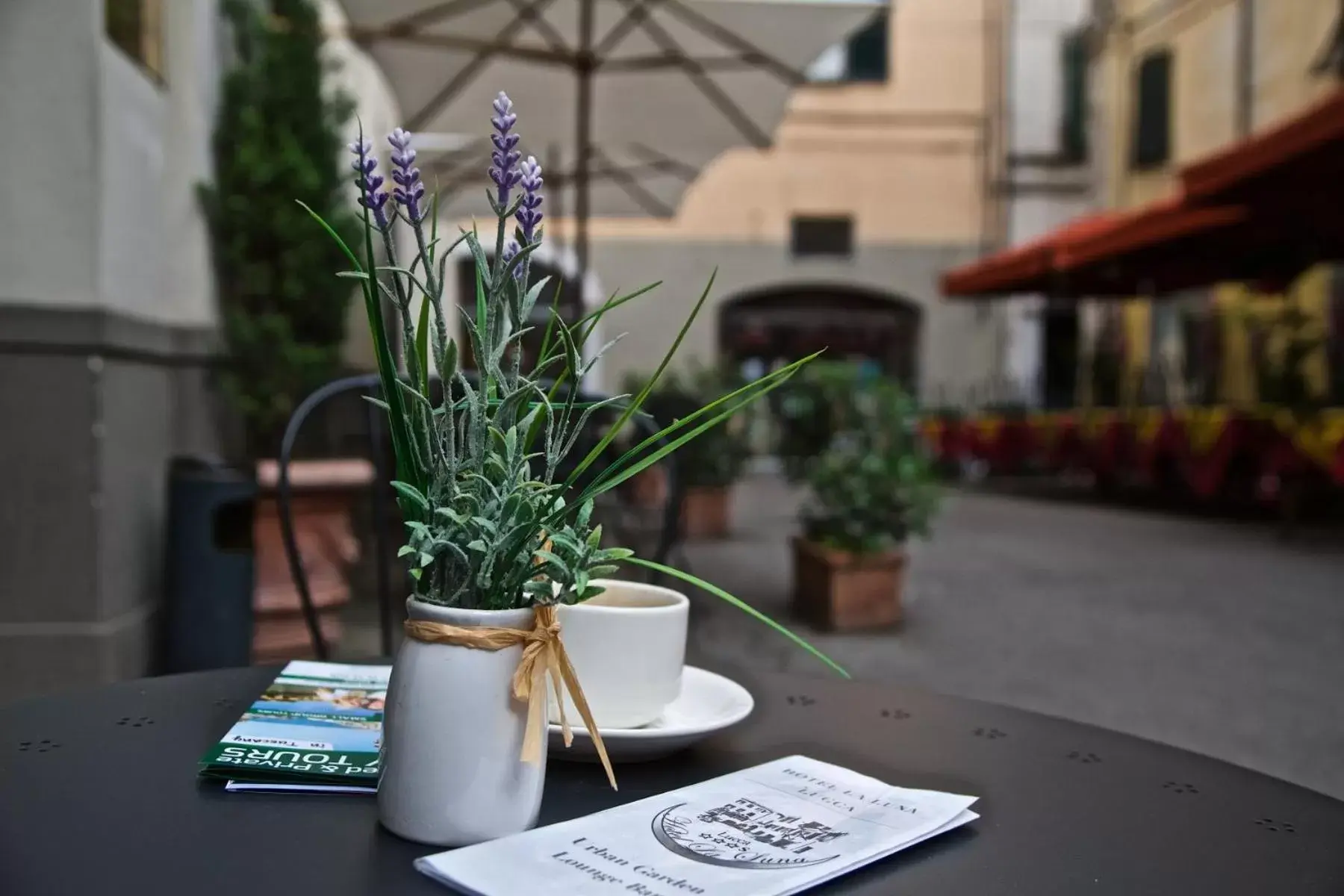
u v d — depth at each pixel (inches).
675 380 309.0
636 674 42.2
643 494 298.8
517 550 32.6
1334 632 195.3
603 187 286.8
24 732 43.8
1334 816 38.2
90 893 29.0
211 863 31.2
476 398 32.6
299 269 175.6
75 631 125.1
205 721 45.8
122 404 133.3
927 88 604.7
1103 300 515.2
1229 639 189.3
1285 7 458.6
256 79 178.4
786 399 225.3
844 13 181.9
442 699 32.2
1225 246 350.9
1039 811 38.1
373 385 81.2
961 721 49.8
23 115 126.1
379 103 265.6
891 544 197.6
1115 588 238.8
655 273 594.9
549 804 37.5
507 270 32.6
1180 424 347.6
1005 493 479.8
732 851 32.3
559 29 185.2
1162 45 552.7
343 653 154.7
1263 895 31.4
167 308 155.0
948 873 32.4
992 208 606.9
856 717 50.1
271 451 181.6
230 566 136.8
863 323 615.8
